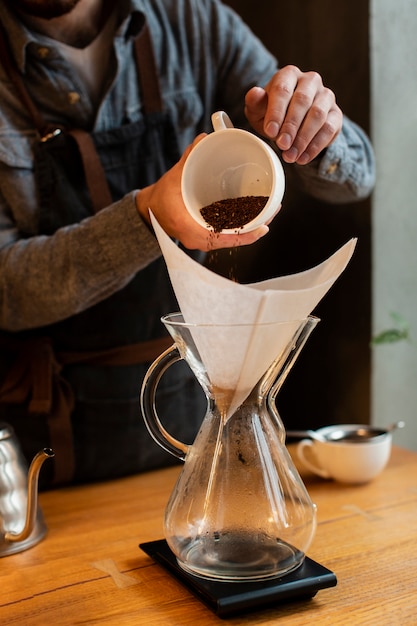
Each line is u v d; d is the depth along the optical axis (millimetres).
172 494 799
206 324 699
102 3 1278
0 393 1220
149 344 1286
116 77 1250
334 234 1714
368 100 1568
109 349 1268
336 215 1699
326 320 1772
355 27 1581
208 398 777
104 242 1029
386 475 1186
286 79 939
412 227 1657
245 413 767
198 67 1391
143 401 819
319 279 794
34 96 1235
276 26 1826
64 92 1236
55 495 1179
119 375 1267
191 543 764
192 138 1386
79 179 1260
